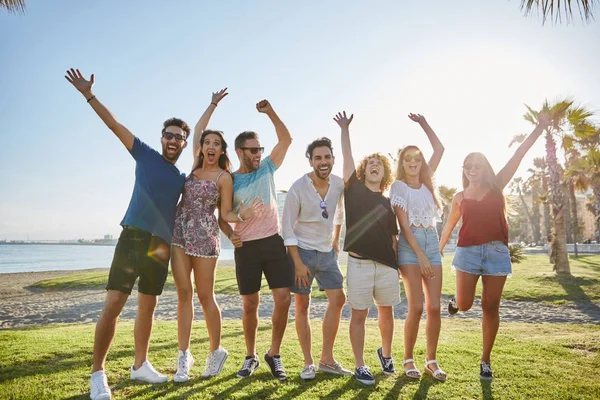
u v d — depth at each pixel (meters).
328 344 4.11
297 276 3.94
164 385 3.67
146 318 3.79
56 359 4.62
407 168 4.27
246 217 3.85
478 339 5.96
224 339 5.99
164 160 3.94
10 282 27.45
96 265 53.59
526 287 16.02
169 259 3.84
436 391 3.57
